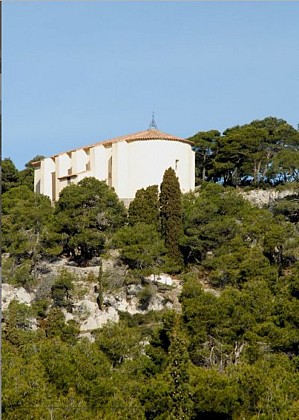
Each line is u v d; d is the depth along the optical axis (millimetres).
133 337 111312
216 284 151000
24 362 92125
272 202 192750
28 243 160125
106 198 171125
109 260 156000
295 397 89625
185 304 117750
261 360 101375
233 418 89688
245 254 151875
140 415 87062
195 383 92250
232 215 175000
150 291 145500
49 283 147000
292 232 161875
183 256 164500
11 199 196125
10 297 146875
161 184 171875
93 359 95438
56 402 80938
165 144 190250
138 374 101938
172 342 95625
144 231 159750
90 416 81688
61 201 169875
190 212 169375
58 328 126062
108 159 193000
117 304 144250
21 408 79375
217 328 112625
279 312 118125
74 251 164500
